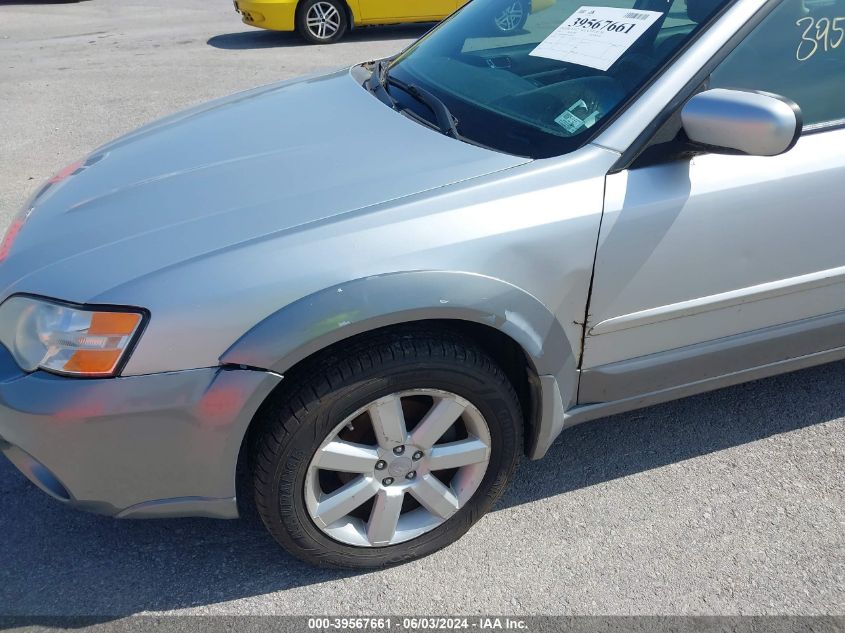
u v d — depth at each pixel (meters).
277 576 2.12
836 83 2.16
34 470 1.83
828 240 2.18
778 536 2.24
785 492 2.40
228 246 1.76
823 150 2.09
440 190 1.86
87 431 1.70
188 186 2.04
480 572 2.13
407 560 2.14
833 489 2.42
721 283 2.11
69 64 7.91
